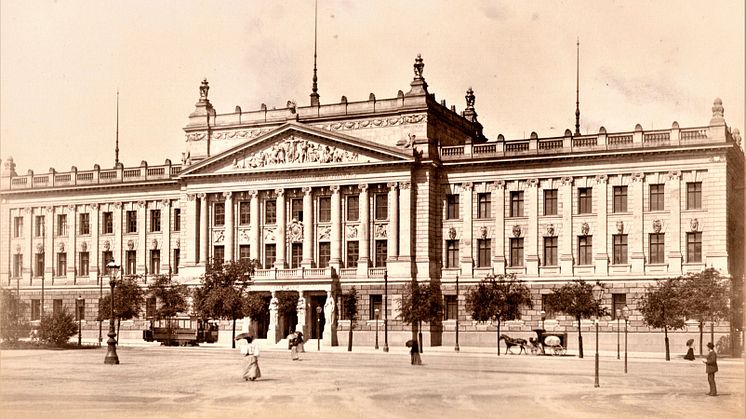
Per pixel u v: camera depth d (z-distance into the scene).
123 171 119.75
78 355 80.62
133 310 104.31
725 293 80.31
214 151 114.44
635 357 81.94
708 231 91.81
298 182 107.69
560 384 55.97
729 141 91.19
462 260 102.56
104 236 120.94
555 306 84.25
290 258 108.12
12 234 125.12
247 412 44.53
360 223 104.56
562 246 98.06
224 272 98.88
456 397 49.31
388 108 105.31
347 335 102.31
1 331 97.88
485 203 102.62
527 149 100.38
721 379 59.47
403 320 95.00
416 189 103.38
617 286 94.44
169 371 64.38
